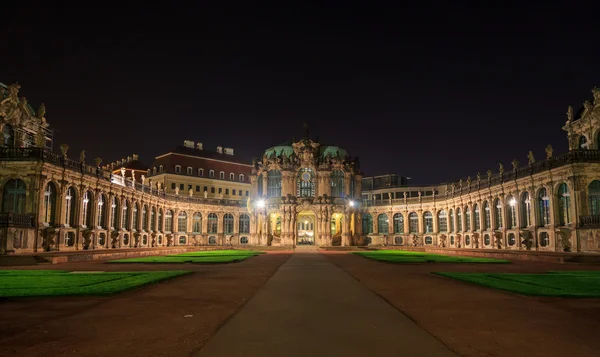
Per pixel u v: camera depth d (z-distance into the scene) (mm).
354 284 22984
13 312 14625
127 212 71625
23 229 44906
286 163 93875
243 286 22047
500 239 66750
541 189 57844
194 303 16781
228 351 10352
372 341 11211
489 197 70625
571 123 61000
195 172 107562
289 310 15414
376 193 123188
